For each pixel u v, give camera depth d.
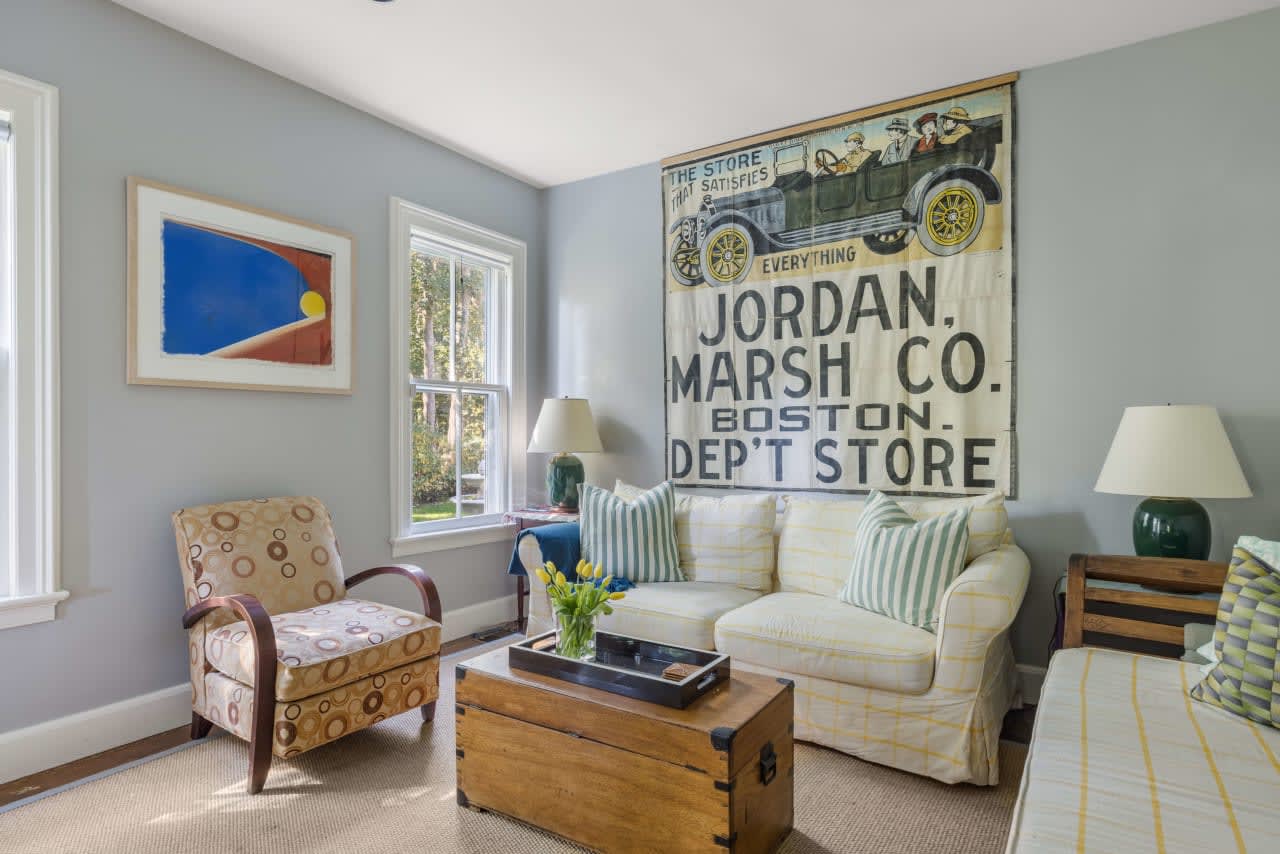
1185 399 2.57
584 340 4.07
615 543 3.06
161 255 2.52
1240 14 2.46
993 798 2.07
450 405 3.75
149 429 2.50
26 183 2.20
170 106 2.56
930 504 2.83
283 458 2.92
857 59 2.76
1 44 2.16
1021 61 2.78
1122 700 1.73
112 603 2.40
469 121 3.33
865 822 1.94
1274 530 2.42
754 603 2.67
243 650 2.17
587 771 1.78
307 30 2.56
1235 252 2.49
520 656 2.00
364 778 2.19
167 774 2.20
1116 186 2.68
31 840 1.85
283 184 2.92
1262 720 1.58
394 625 2.37
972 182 2.94
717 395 3.59
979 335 2.93
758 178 3.46
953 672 2.12
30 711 2.21
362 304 3.23
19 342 2.19
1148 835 1.14
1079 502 2.74
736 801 1.59
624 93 3.04
